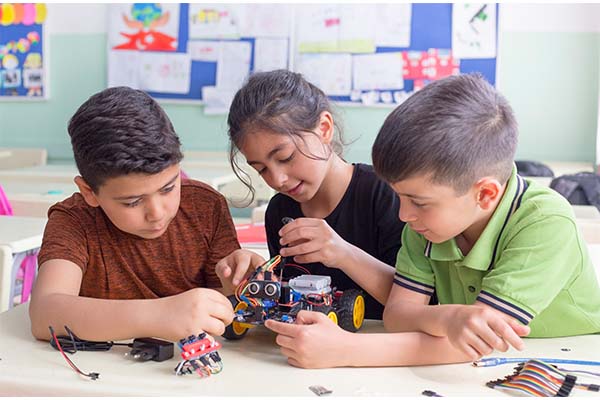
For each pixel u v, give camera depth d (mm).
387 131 839
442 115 821
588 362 818
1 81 4312
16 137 4359
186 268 1139
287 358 833
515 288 845
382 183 1279
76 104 4258
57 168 3391
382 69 3879
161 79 4121
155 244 1116
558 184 2723
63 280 972
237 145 1106
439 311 830
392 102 3887
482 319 777
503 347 771
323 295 915
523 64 3764
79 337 863
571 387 726
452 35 3789
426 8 3797
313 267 1267
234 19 4004
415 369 800
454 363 822
